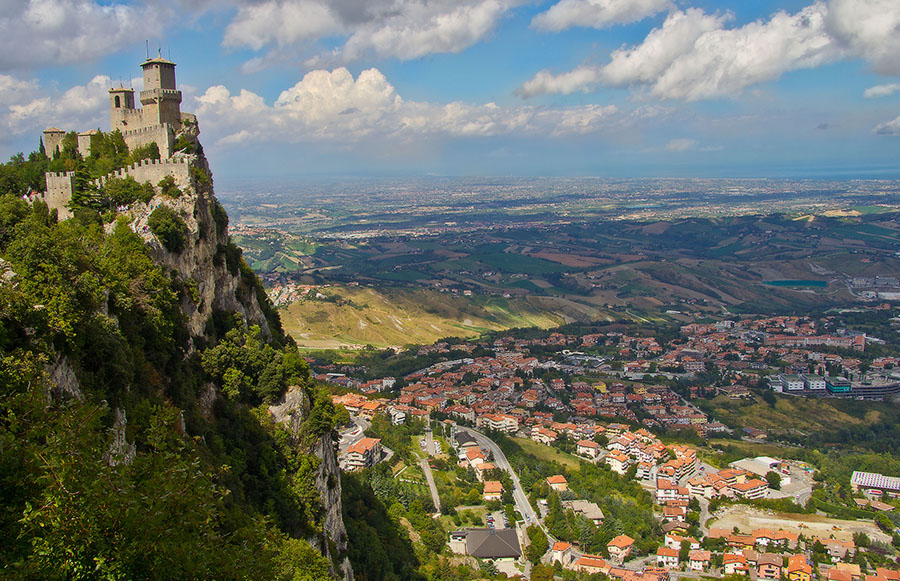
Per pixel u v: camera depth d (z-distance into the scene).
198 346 126.88
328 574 113.00
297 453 135.25
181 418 96.75
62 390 69.56
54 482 48.25
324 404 146.50
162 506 49.66
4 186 140.50
